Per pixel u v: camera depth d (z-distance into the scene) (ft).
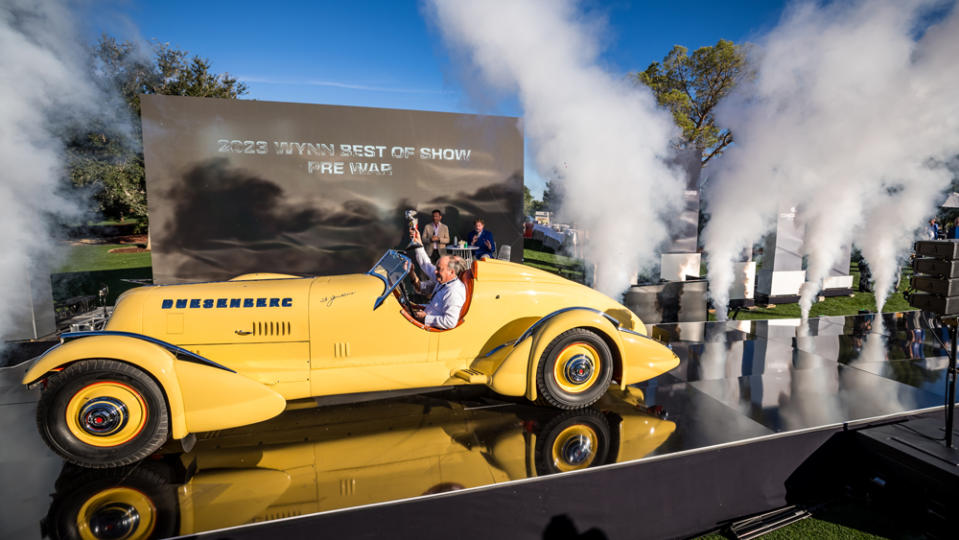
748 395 10.05
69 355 7.05
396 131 21.90
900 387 10.52
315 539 6.16
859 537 7.63
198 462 7.59
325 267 21.76
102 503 6.49
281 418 9.24
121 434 7.36
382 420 9.11
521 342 9.18
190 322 8.21
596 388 9.43
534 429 8.61
